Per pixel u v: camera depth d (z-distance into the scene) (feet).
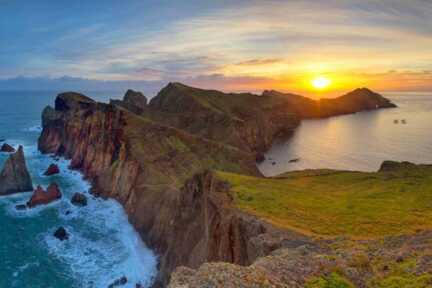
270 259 77.20
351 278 66.64
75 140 422.41
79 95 519.19
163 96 611.47
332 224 111.34
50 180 347.77
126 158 299.58
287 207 130.82
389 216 114.21
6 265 184.65
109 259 194.39
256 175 317.42
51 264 187.11
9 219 247.70
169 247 178.91
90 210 268.21
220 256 123.44
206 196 165.07
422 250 76.18
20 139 574.56
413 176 177.47
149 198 238.27
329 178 203.51
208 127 472.03
